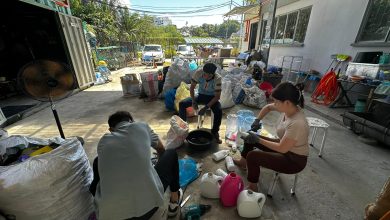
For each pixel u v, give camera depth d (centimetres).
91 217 138
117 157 102
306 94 518
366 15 398
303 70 588
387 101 267
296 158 148
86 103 430
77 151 129
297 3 618
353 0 422
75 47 524
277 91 144
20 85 168
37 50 523
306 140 146
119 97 474
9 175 103
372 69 347
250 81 465
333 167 215
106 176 100
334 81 407
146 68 988
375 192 180
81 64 547
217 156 220
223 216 151
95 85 612
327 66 498
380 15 376
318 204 165
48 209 112
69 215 122
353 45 423
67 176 118
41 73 172
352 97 418
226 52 820
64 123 324
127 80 472
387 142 238
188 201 165
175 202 150
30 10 468
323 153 241
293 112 147
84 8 1251
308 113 381
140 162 105
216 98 254
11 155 137
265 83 468
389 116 261
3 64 536
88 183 138
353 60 410
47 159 110
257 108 398
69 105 417
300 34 609
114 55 980
